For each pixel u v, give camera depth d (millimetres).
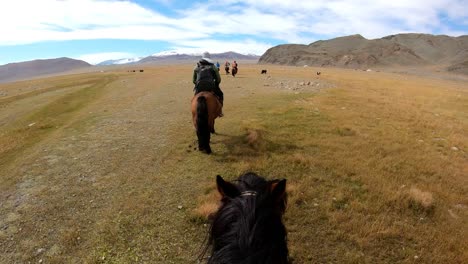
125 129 13070
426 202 6801
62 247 5613
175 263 5133
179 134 11922
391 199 6973
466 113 18172
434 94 26672
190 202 6898
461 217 6715
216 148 10039
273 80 32844
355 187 7668
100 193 7504
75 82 43875
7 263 5285
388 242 5691
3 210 6898
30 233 6051
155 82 32938
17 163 9750
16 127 16172
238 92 22484
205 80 9547
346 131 12227
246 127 12086
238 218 1944
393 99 21500
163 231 5922
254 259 1765
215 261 1859
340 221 6211
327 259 5246
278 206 2174
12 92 40438
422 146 11078
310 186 7617
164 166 8867
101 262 5172
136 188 7652
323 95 20906
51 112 19094
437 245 5613
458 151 10992
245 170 8367
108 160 9547
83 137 12133
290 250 5363
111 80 40844
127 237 5781
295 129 12297
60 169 9008
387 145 10828
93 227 6145
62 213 6684
